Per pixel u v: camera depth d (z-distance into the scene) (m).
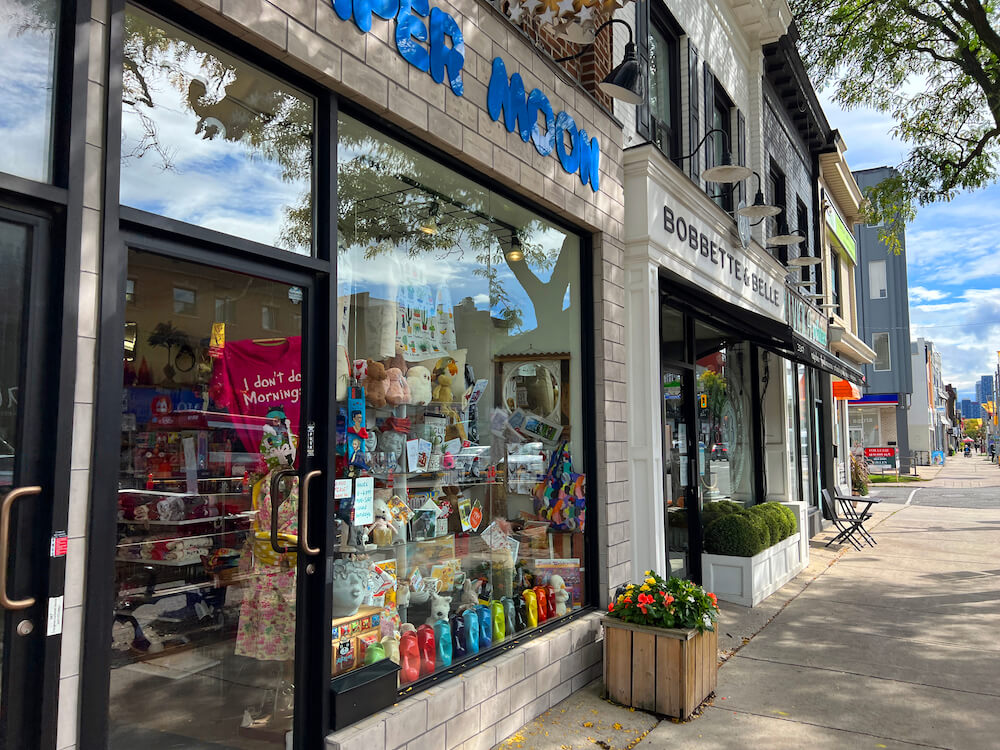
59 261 2.13
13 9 2.09
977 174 10.91
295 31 2.81
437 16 3.58
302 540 2.87
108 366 2.24
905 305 33.78
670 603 4.25
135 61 2.47
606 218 5.17
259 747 2.84
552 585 4.75
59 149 2.16
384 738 3.00
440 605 3.91
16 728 1.98
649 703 4.16
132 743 2.40
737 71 9.12
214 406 2.71
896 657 5.30
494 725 3.70
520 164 4.21
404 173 3.80
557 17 4.58
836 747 3.75
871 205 11.88
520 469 4.85
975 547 10.73
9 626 1.98
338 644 3.14
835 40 10.90
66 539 2.08
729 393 8.95
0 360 2.01
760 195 6.64
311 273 3.09
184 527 2.62
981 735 3.93
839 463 17.31
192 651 2.65
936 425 57.59
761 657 5.29
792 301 10.41
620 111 5.77
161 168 2.54
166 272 2.53
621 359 5.25
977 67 9.89
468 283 4.52
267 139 2.94
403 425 3.90
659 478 5.31
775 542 7.84
